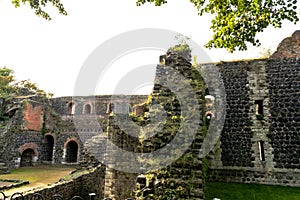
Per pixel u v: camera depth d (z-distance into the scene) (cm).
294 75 1288
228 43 700
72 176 1212
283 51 1341
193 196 611
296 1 621
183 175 661
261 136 1277
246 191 1114
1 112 2436
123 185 992
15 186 1288
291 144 1223
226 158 1297
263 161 1247
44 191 911
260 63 1362
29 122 2380
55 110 3031
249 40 686
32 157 2395
